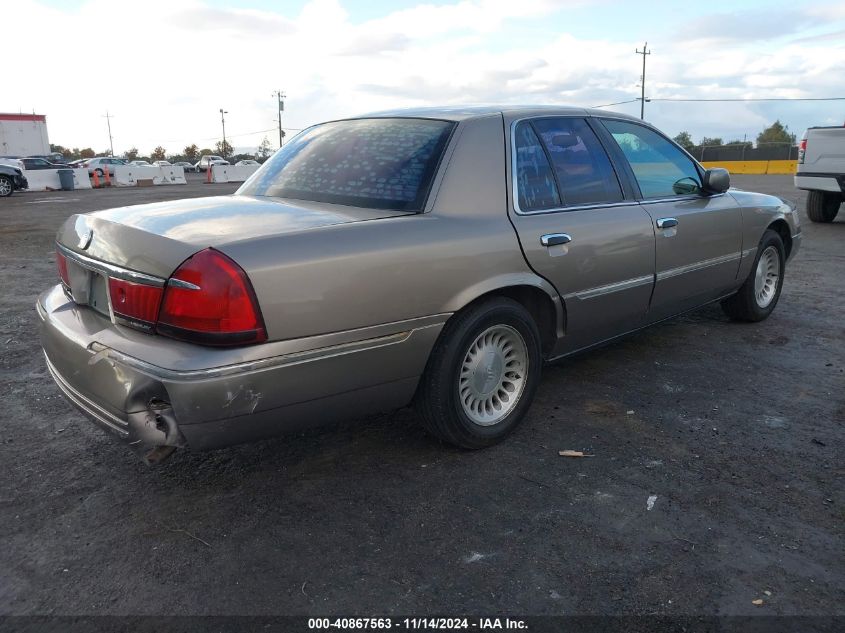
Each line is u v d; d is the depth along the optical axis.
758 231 5.08
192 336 2.38
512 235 3.18
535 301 3.48
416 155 3.17
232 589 2.34
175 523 2.74
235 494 2.95
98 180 32.31
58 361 2.84
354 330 2.65
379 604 2.26
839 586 2.33
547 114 3.67
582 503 2.85
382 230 2.76
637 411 3.78
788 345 4.94
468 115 3.36
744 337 5.13
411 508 2.83
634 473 3.10
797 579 2.37
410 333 2.83
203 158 63.91
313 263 2.53
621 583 2.36
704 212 4.44
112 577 2.41
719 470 3.12
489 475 3.09
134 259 2.54
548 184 3.50
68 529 2.70
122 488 3.01
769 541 2.59
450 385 3.05
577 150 3.75
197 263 2.36
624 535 2.63
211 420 2.39
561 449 3.33
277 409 2.54
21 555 2.54
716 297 4.89
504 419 3.37
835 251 9.02
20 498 2.92
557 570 2.43
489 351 3.25
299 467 3.18
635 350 4.82
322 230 2.63
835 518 2.74
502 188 3.25
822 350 4.82
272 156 3.79
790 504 2.84
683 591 2.31
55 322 2.89
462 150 3.18
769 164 41.94
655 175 4.24
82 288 2.91
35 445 3.41
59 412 3.81
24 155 45.53
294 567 2.46
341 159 3.35
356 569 2.44
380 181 3.14
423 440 3.44
